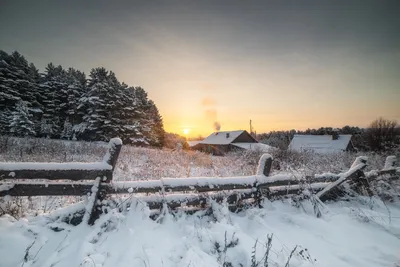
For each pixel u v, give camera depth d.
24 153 9.12
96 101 30.86
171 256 2.21
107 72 35.97
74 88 35.06
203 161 11.26
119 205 2.84
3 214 2.60
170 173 6.61
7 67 30.86
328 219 3.43
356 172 4.63
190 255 2.16
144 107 41.69
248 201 3.74
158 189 3.07
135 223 2.67
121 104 32.69
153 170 6.69
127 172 6.49
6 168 2.41
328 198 4.35
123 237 2.42
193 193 3.41
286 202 3.85
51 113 33.41
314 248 2.62
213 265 2.08
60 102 34.81
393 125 36.47
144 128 35.56
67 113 33.75
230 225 2.78
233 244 2.46
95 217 2.73
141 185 3.02
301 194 3.99
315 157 11.30
